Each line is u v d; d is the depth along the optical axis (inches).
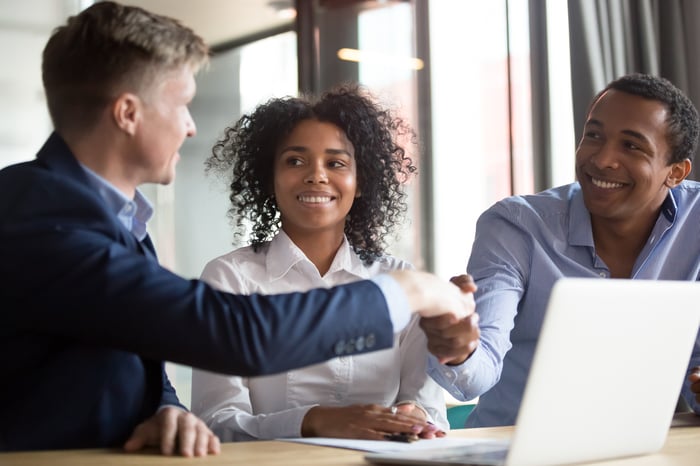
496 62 167.3
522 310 81.1
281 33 211.9
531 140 155.3
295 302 45.0
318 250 73.2
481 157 174.4
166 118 49.5
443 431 56.9
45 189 45.3
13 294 43.6
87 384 46.8
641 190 76.9
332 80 197.9
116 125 48.5
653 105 76.7
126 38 48.1
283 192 71.7
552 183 150.1
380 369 70.0
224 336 43.4
